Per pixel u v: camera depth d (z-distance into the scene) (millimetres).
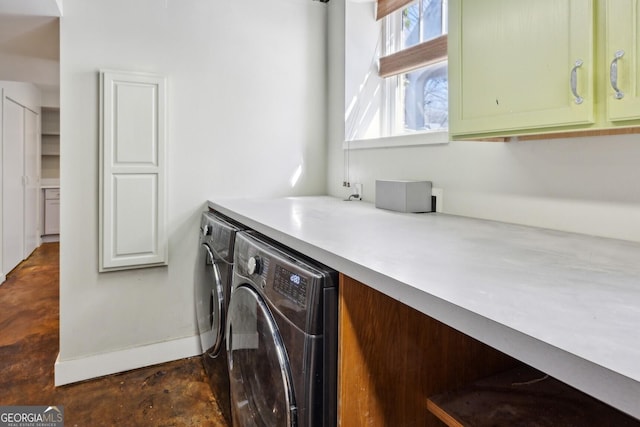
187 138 2330
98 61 2068
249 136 2520
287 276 1057
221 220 1944
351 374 960
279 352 1058
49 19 2031
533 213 1442
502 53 1182
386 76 2506
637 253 997
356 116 2582
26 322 2896
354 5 2541
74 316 2102
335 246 1041
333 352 952
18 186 4684
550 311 595
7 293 3600
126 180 2137
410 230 1322
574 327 535
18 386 2049
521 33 1122
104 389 2035
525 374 1148
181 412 1833
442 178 1831
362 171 2402
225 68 2422
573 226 1316
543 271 822
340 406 955
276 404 1074
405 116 2439
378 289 812
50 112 6285
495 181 1583
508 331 547
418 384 1048
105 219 2104
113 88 2074
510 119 1162
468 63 1307
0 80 3943
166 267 2316
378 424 999
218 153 2428
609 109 928
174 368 2256
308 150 2730
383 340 997
